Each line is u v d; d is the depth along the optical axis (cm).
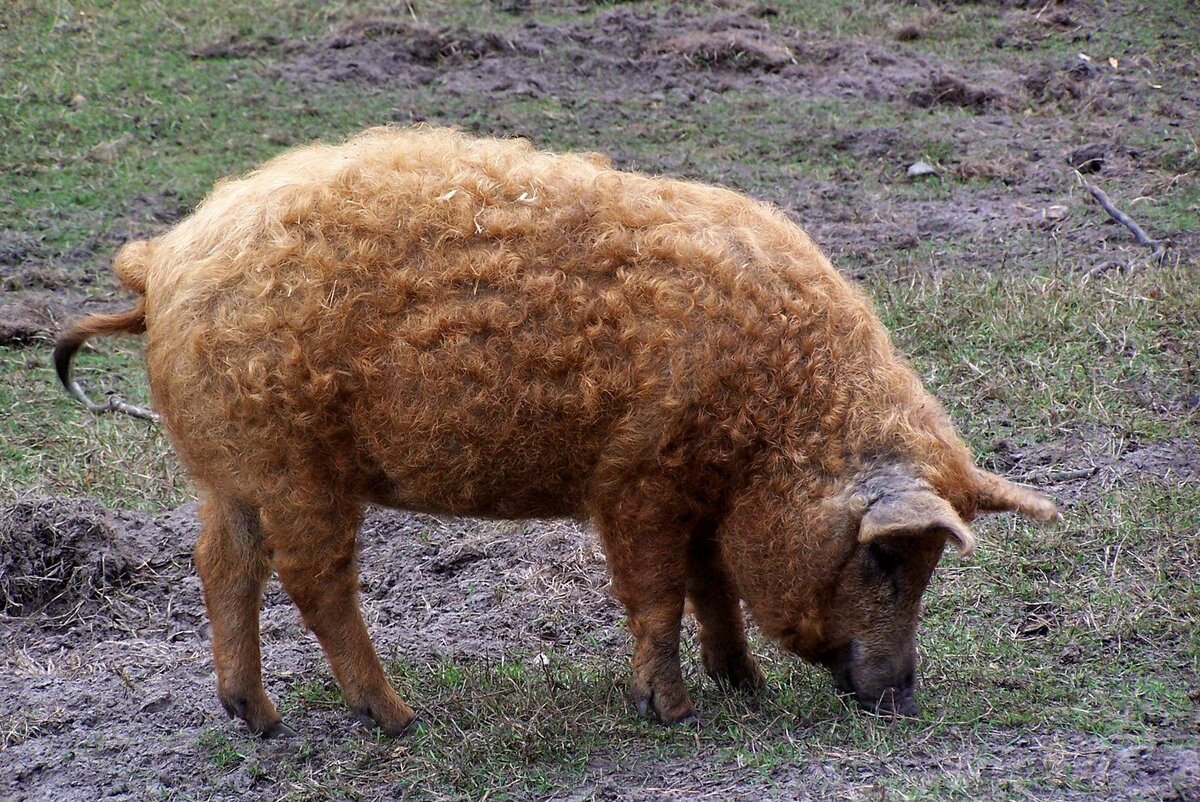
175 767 977
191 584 1305
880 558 904
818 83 2609
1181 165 2139
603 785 888
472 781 909
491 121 2430
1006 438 1385
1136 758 866
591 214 918
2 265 2000
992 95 2477
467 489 935
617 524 930
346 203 916
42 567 1291
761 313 909
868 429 908
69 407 1652
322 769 952
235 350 902
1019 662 1031
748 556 932
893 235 1975
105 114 2450
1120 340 1526
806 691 1012
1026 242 1903
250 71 2620
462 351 892
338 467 929
